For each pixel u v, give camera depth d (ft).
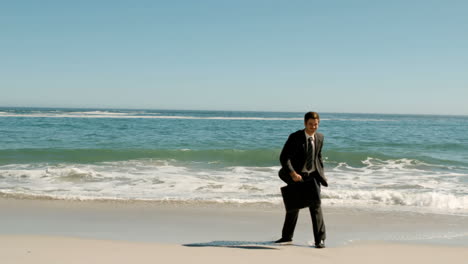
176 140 68.08
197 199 22.85
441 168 39.70
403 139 76.43
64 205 21.16
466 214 20.34
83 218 18.54
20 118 131.95
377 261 12.52
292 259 12.47
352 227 17.60
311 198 13.50
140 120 144.77
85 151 45.85
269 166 40.16
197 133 86.17
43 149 45.57
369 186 28.78
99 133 78.38
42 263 11.45
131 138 69.56
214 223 18.07
